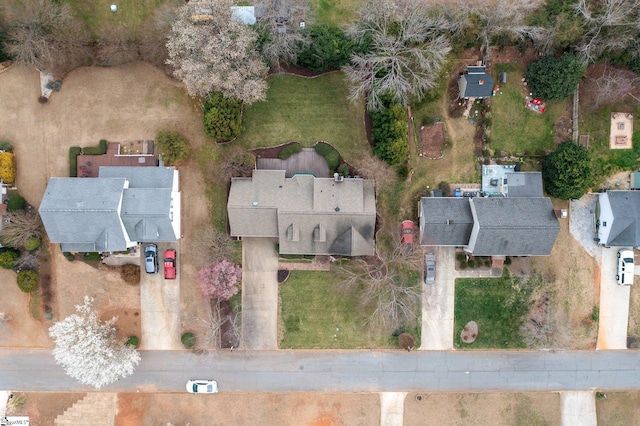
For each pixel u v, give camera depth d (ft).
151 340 158.20
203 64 133.18
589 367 160.15
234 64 135.44
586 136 157.79
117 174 148.97
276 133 155.94
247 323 158.10
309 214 144.25
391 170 152.56
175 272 155.63
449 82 155.33
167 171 149.38
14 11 143.54
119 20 152.97
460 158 156.66
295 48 142.82
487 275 158.81
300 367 159.02
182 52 135.54
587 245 159.22
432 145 156.35
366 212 144.87
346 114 155.74
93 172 155.02
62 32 143.95
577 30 142.41
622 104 157.48
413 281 158.10
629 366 160.45
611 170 158.20
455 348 159.53
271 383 159.02
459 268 158.20
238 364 158.81
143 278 157.28
